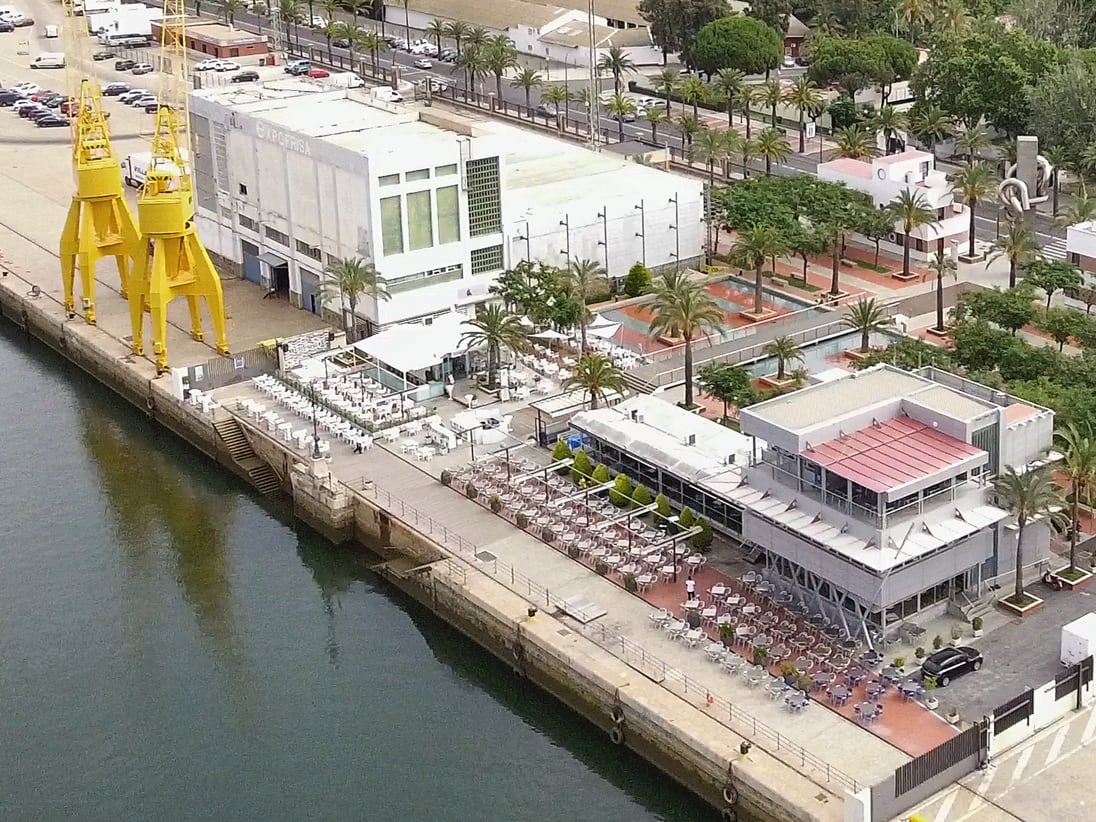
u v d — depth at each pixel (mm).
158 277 182000
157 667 135375
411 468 159125
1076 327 169500
